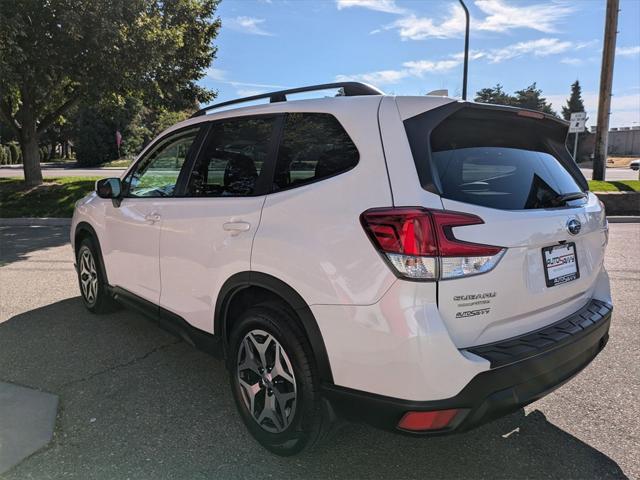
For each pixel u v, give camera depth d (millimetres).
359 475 2568
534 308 2443
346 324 2264
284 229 2557
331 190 2430
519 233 2320
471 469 2615
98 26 11000
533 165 2775
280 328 2547
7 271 6973
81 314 5051
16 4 10281
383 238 2158
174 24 15320
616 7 14984
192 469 2602
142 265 3812
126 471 2576
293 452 2621
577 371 2592
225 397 3373
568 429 2979
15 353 4074
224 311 3000
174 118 40438
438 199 2178
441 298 2105
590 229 2822
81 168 42750
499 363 2162
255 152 2949
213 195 3182
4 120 15641
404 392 2125
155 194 3773
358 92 2721
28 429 2939
